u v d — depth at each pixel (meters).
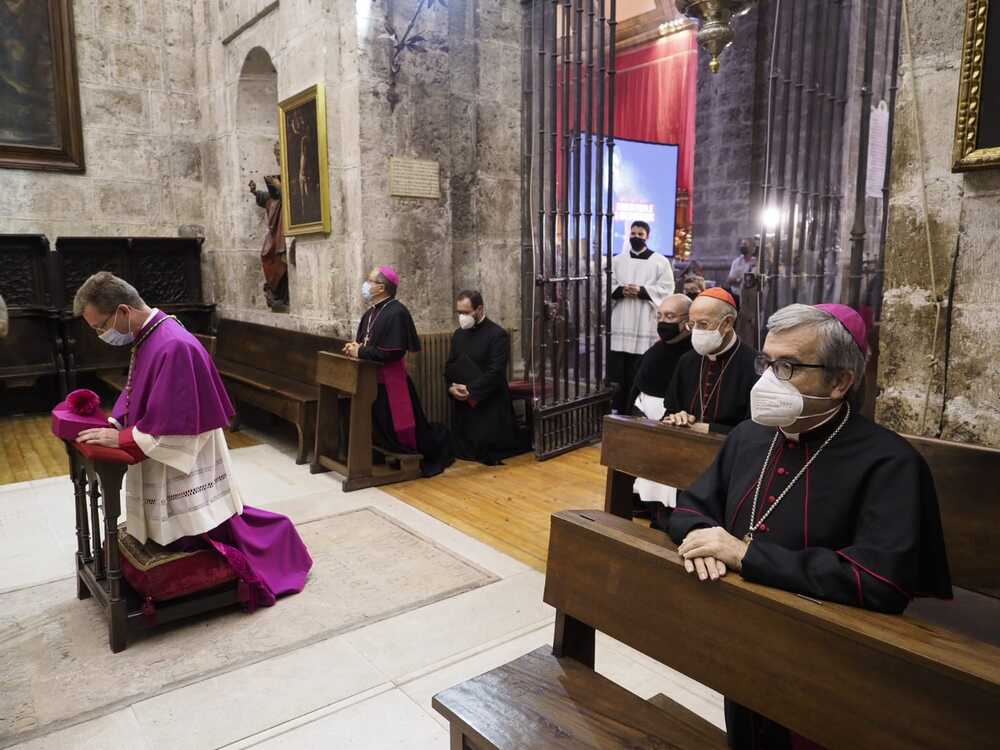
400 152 6.17
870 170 8.84
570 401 6.16
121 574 3.06
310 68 6.29
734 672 1.47
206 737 2.41
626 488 3.32
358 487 5.12
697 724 1.99
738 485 1.77
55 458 5.98
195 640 3.04
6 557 3.93
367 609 3.31
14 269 7.59
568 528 1.82
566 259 6.04
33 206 7.88
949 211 2.46
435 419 6.55
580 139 5.97
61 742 2.39
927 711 1.19
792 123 8.48
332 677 2.77
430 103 6.31
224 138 8.21
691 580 1.55
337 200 6.26
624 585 1.69
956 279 2.47
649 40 14.56
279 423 7.27
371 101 5.96
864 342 1.59
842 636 1.30
